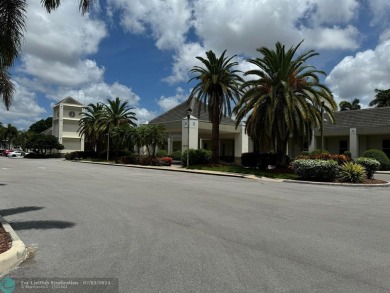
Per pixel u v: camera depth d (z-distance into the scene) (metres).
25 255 5.77
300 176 22.28
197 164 33.66
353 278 4.80
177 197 12.81
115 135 48.00
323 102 25.88
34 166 35.47
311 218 9.13
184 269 5.12
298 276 4.86
